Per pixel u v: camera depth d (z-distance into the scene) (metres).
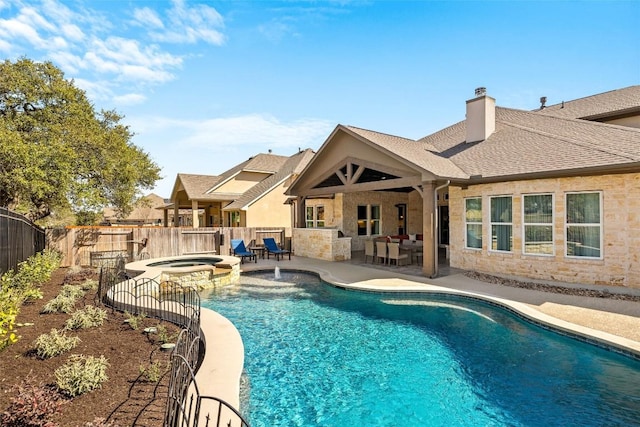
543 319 7.79
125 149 19.98
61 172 13.66
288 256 19.70
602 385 5.69
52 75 17.95
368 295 11.21
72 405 4.14
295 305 10.45
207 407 4.39
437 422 4.91
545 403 5.26
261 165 32.22
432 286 11.12
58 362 5.19
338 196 20.52
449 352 7.07
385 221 22.48
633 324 7.38
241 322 8.98
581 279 10.59
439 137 19.69
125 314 7.93
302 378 6.13
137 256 17.22
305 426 4.82
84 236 16.45
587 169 9.95
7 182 12.59
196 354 5.99
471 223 13.70
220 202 31.89
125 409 4.11
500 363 6.54
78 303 8.44
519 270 11.98
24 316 7.16
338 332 8.25
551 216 11.26
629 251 9.80
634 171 9.68
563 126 14.70
